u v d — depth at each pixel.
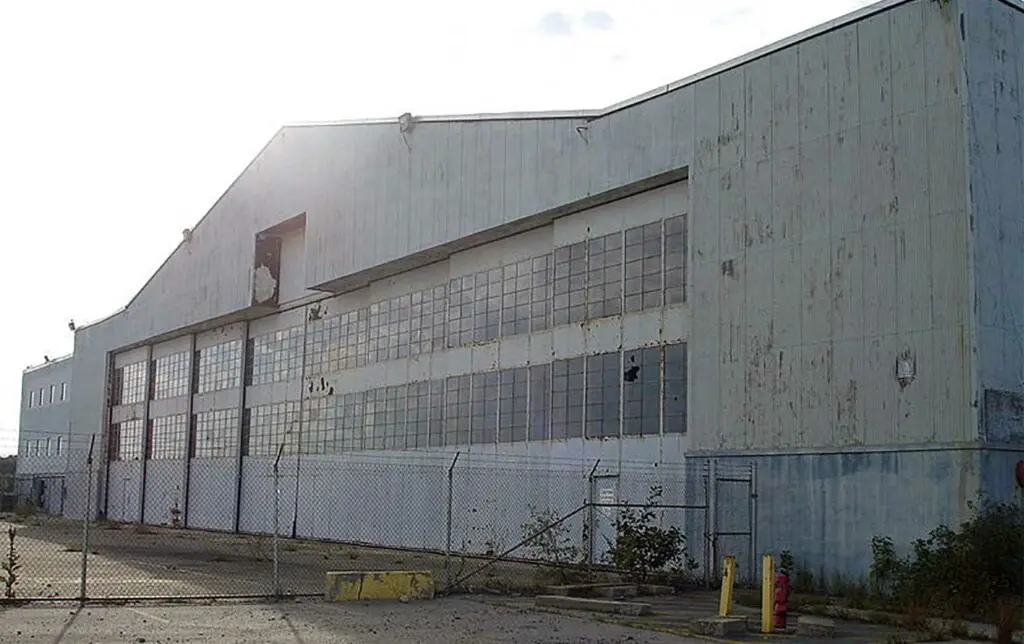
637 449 27.77
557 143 30.73
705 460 25.14
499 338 33.66
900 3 22.12
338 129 41.56
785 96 24.31
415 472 37.16
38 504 72.88
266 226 46.69
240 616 16.16
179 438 56.12
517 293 33.09
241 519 49.12
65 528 49.75
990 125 21.11
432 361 36.97
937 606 18.17
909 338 21.14
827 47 23.50
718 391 25.06
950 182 20.81
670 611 18.50
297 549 36.22
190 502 54.00
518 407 32.44
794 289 23.55
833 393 22.42
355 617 16.42
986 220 20.66
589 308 30.02
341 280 40.97
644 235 28.44
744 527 23.89
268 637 13.98
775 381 23.70
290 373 46.69
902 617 17.62
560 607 18.42
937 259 20.84
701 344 25.67
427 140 36.31
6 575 23.16
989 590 18.16
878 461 21.36
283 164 45.62
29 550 32.38
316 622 15.69
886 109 22.16
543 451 31.08
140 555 31.06
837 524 21.95
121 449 62.56
